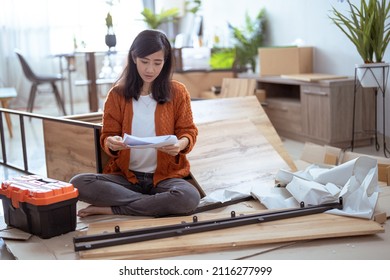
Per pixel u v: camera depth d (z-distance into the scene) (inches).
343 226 78.7
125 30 238.1
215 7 249.6
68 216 82.6
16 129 197.5
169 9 257.9
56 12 271.1
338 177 91.8
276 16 198.8
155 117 91.0
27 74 221.0
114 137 87.2
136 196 89.4
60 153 112.0
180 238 76.4
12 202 83.1
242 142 112.1
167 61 90.1
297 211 83.8
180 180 89.9
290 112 167.8
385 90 148.9
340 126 148.9
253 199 97.1
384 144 140.3
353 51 157.6
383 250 73.3
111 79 211.8
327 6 167.5
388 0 141.3
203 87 194.7
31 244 78.8
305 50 175.0
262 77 183.0
